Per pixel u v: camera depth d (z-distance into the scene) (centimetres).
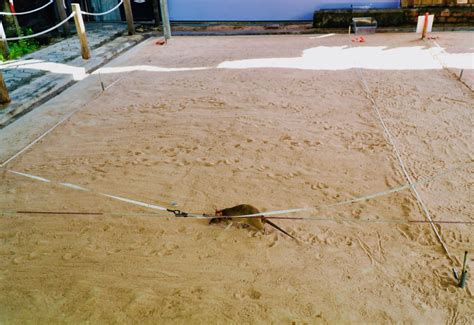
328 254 447
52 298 402
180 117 789
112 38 1360
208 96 885
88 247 466
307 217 505
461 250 445
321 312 380
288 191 557
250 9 1471
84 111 832
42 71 1030
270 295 400
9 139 723
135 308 389
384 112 777
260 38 1359
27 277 428
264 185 571
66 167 629
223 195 552
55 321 377
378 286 406
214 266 436
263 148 665
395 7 1401
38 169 626
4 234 489
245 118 772
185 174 603
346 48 1195
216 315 380
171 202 539
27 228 498
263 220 464
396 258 439
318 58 1116
